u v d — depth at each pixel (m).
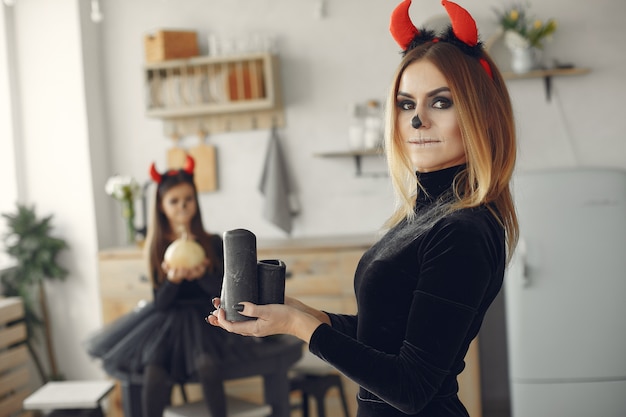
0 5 4.55
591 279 3.91
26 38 4.63
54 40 4.59
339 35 4.54
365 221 4.60
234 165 4.70
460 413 1.41
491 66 1.42
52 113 4.63
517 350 3.98
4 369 3.85
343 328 1.58
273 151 4.60
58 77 4.60
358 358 1.26
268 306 1.31
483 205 1.34
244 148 4.69
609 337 3.91
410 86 1.38
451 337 1.25
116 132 4.81
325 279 4.04
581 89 4.36
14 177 4.64
